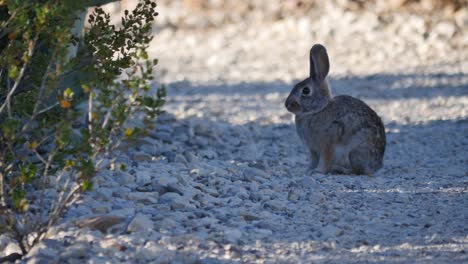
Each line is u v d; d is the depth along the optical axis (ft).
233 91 96.07
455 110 81.87
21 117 41.60
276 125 76.02
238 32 136.87
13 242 36.70
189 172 50.11
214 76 106.63
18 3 38.09
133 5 145.79
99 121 35.86
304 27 133.49
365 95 91.35
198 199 43.91
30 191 42.34
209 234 37.86
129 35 43.62
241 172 52.37
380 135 55.42
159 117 71.72
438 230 40.22
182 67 113.39
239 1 149.07
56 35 36.37
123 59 43.01
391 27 129.08
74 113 35.76
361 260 35.01
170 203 42.19
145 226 37.76
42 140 38.75
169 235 37.29
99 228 37.70
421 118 78.38
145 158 53.57
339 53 118.93
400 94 91.61
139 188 45.06
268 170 53.62
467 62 110.32
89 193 42.73
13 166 40.47
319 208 43.68
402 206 45.03
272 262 34.50
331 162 54.95
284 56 119.14
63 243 35.50
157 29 140.56
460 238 38.75
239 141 66.13
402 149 65.05
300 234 38.93
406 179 53.06
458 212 43.73
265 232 38.75
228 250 35.65
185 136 64.28
